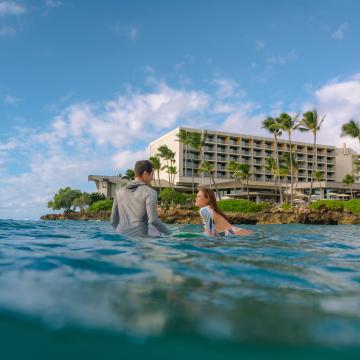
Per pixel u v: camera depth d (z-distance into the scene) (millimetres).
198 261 3035
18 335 1338
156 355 1207
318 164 81625
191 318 1531
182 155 68312
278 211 31766
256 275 2551
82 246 4023
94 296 1814
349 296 2043
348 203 34125
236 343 1298
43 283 2080
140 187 5430
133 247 3969
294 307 1756
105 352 1219
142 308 1645
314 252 4156
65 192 64875
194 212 32969
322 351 1246
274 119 48000
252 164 74688
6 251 3523
